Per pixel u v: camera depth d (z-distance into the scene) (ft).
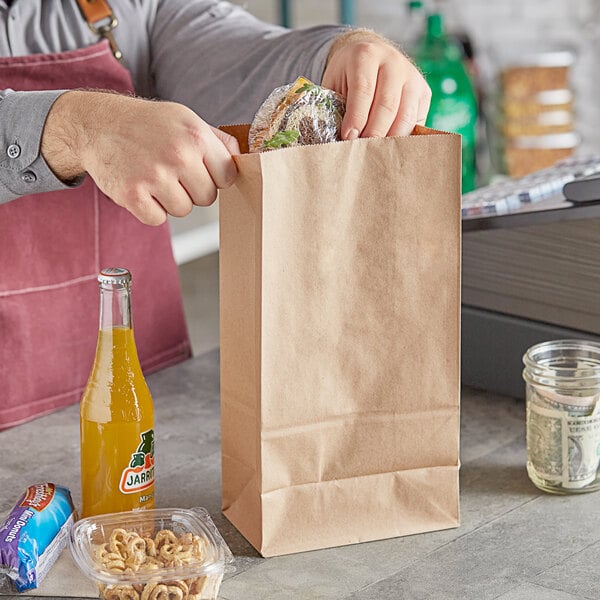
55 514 4.22
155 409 5.82
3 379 6.15
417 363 4.35
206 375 6.31
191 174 4.06
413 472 4.47
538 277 5.66
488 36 13.07
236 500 4.53
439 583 4.13
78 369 6.51
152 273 6.77
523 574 4.19
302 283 4.12
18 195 5.00
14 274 6.14
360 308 4.23
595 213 5.41
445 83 9.66
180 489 4.91
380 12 13.67
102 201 6.46
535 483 4.90
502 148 11.40
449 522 4.54
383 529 4.47
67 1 6.45
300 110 4.39
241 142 4.60
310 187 4.04
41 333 6.29
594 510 4.71
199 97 6.59
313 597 4.04
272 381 4.16
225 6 6.75
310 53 5.75
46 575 4.12
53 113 4.61
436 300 4.32
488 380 5.93
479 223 5.80
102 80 6.40
